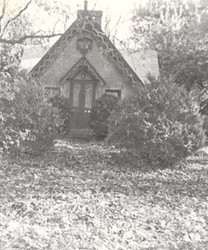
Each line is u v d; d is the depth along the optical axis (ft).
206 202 30.86
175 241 21.01
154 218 25.13
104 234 21.04
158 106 46.37
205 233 22.67
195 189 35.96
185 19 113.70
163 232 22.45
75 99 79.82
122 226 22.82
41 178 35.70
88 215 24.45
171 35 101.91
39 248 17.88
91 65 77.36
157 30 103.19
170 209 28.04
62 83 79.41
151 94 46.75
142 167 45.62
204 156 57.77
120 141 46.11
